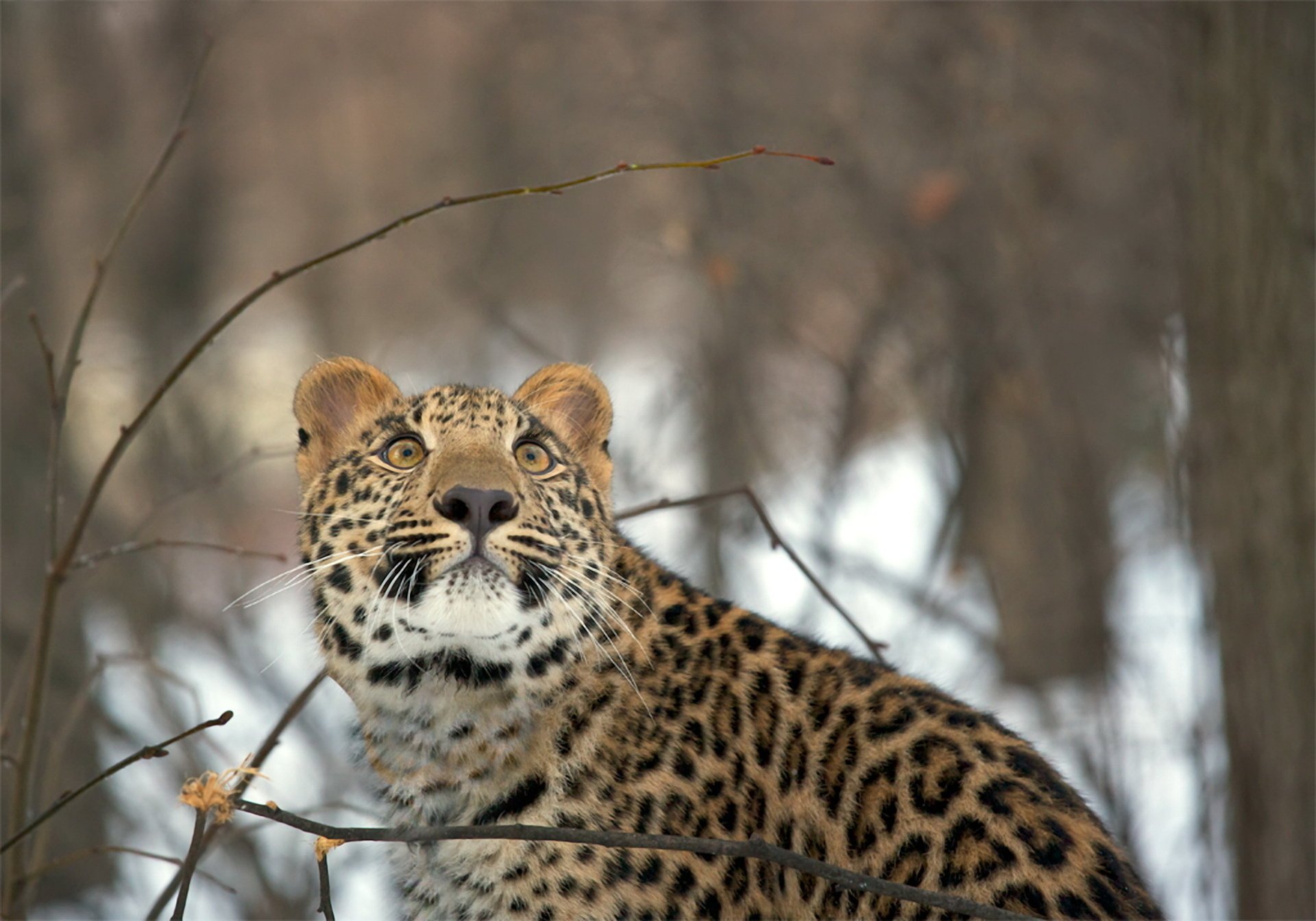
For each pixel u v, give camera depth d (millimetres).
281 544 18391
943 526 14797
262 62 24000
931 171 14422
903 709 6160
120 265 22703
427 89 23562
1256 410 8477
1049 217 14852
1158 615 13891
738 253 14656
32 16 18406
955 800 5836
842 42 15602
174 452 17906
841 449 14953
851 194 14828
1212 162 8688
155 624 13602
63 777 11531
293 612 15289
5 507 12938
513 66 18500
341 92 24469
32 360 13664
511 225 20953
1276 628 8414
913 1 15023
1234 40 8586
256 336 26594
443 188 21984
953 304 14500
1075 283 15445
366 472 6418
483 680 6117
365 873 9961
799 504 16203
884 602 14844
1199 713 10000
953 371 15086
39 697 6453
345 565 6297
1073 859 5730
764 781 6121
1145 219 15383
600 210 20469
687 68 15539
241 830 7102
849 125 15039
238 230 27094
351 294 26141
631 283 21172
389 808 6316
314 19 22969
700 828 5984
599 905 5879
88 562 6469
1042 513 14609
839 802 6008
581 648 6156
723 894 5961
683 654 6289
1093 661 12422
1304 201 8430
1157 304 15266
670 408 16578
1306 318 8406
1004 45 14289
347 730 6797
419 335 24719
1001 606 14750
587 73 16453
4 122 14977
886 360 15633
